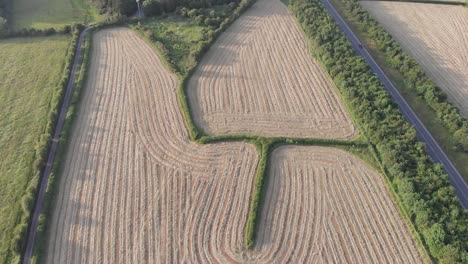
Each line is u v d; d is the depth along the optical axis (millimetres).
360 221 42312
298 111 55688
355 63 60281
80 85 59125
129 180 46531
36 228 41281
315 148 50000
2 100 56500
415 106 55625
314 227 41938
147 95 58500
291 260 39125
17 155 48656
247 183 46031
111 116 54969
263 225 42125
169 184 46031
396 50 64000
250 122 53938
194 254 39531
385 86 58969
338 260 39094
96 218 42656
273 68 63531
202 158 48969
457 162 48031
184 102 56281
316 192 45156
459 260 37125
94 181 46438
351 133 52125
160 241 40656
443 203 41969
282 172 47312
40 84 59344
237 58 65625
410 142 48469
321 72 62719
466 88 59625
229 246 40250
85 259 39156
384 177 46312
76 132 52500
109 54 66625
